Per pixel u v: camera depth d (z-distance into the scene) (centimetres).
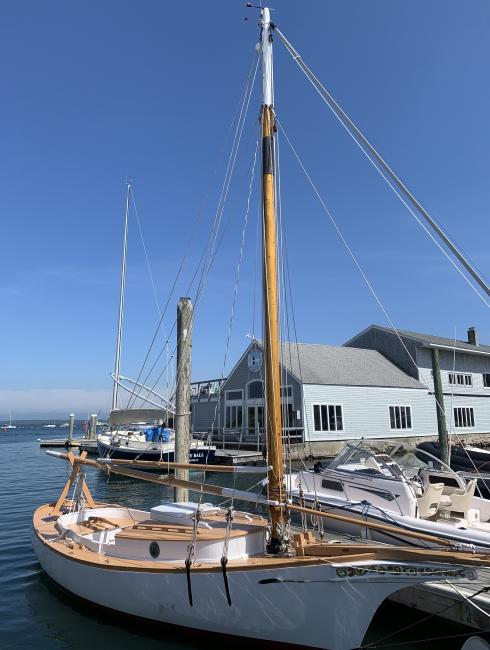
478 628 658
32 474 2506
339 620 562
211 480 2152
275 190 780
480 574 742
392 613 760
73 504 1013
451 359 3869
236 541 649
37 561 1005
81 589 759
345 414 3047
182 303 1220
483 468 1742
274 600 584
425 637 705
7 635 694
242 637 610
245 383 3247
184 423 1178
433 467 1109
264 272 692
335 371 3183
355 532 914
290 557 618
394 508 898
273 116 730
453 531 811
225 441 3120
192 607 632
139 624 696
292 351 3291
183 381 1189
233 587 601
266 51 736
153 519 774
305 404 2894
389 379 3378
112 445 2417
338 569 557
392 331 3844
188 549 646
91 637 684
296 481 1057
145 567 666
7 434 8700
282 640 588
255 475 2278
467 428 3803
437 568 543
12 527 1319
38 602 800
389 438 3212
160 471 2230
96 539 857
